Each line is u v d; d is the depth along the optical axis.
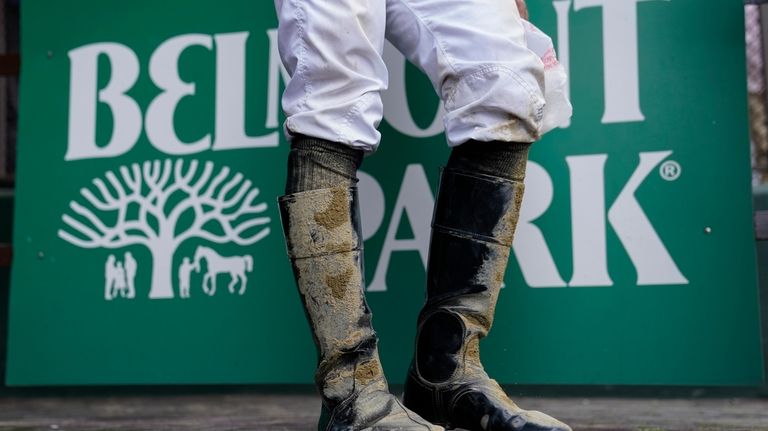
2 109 5.33
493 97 2.16
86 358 3.58
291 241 2.23
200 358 3.47
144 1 3.62
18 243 3.67
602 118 3.19
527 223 3.21
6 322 4.69
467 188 2.28
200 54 3.55
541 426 2.08
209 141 3.52
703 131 3.12
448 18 2.26
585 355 3.16
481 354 3.21
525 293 3.21
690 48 3.15
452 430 2.33
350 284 2.20
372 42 2.27
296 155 2.23
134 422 3.56
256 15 3.50
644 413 3.79
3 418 3.84
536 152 3.23
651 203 3.14
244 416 3.82
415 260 3.29
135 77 3.61
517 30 2.26
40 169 3.68
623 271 3.15
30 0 3.72
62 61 3.69
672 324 3.11
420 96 3.30
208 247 3.49
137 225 3.57
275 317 3.41
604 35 3.21
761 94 5.71
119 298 3.57
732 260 3.08
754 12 5.79
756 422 3.34
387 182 3.32
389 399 2.16
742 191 3.09
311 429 3.17
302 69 2.21
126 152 3.60
